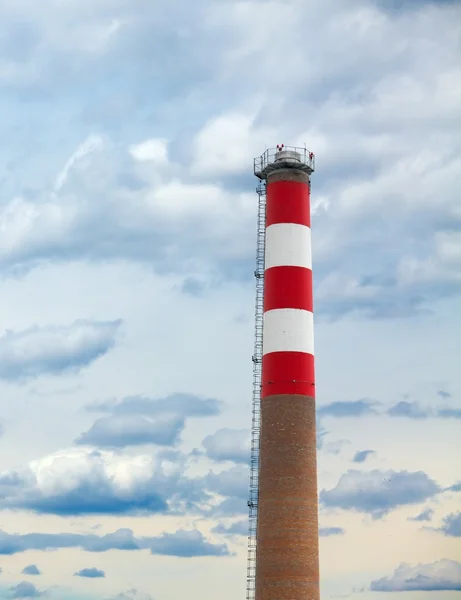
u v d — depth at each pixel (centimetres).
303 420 10562
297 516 10375
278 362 10650
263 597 10312
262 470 10588
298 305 10756
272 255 10906
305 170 11169
